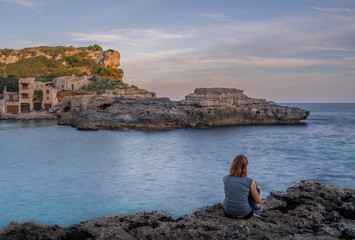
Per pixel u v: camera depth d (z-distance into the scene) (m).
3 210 17.52
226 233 6.00
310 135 68.75
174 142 56.56
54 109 111.31
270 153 43.12
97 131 73.06
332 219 7.42
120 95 119.38
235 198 6.78
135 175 27.80
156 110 83.62
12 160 36.59
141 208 17.83
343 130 80.88
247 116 94.19
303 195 8.87
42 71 181.00
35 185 23.77
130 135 66.50
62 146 49.47
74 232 6.37
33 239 6.40
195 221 6.69
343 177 26.88
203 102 88.06
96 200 19.48
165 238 5.67
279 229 6.36
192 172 29.23
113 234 5.78
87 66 199.25
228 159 38.12
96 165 33.47
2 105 106.31
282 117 96.12
